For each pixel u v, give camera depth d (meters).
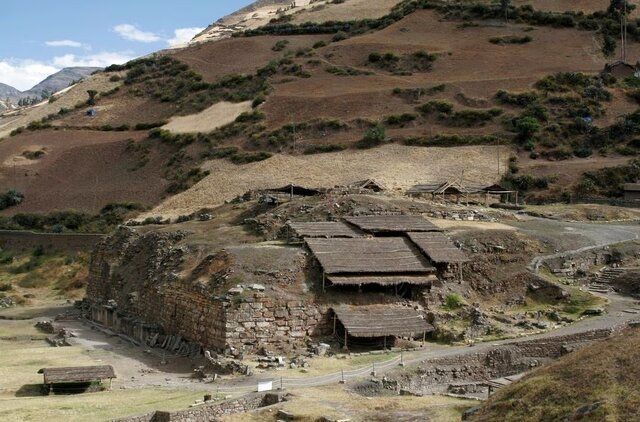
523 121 112.00
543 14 165.88
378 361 44.34
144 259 65.50
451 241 56.91
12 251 102.69
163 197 113.12
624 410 25.48
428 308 51.72
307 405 34.53
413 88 132.88
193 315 50.69
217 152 121.69
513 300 54.41
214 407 35.06
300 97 137.00
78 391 41.62
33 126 161.62
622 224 74.88
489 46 154.88
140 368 47.34
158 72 178.62
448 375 43.84
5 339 60.47
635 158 102.75
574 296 54.50
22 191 127.38
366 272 50.78
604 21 161.12
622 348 29.78
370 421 32.44
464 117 120.25
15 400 39.09
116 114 161.00
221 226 67.94
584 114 117.56
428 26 171.50
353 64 154.38
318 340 48.00
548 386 28.81
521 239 60.66
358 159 109.88
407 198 67.44
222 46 187.12
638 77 131.00
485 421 28.58
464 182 97.75
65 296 85.00
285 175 107.94
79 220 110.25
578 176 98.38
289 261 51.09
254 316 46.91
